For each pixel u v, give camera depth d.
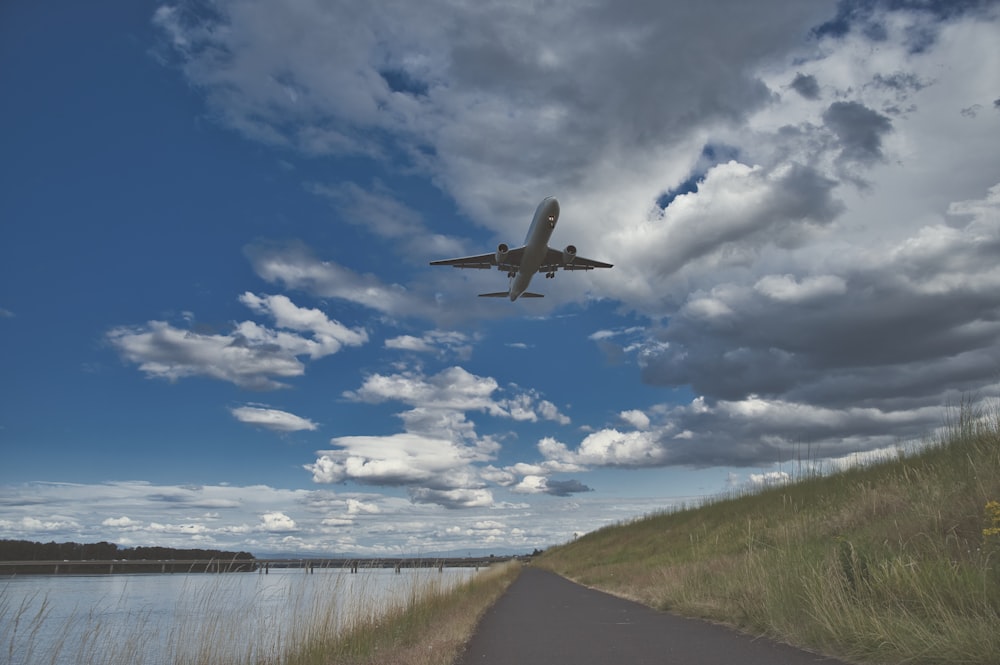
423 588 15.45
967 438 14.95
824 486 28.06
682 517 47.94
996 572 7.92
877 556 10.17
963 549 9.91
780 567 11.77
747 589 11.72
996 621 6.52
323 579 10.35
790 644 8.33
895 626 7.11
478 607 15.86
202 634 7.67
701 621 11.48
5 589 6.81
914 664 6.38
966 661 6.04
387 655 9.02
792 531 18.67
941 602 7.59
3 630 6.28
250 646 8.45
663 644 8.80
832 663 6.96
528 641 9.70
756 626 9.75
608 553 47.84
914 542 11.41
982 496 11.70
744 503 39.12
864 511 15.83
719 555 22.58
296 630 9.03
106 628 6.86
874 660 6.82
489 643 9.59
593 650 8.55
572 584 28.70
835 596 8.50
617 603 16.73
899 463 21.06
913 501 13.90
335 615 10.01
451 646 9.20
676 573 19.77
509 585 29.83
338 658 9.13
